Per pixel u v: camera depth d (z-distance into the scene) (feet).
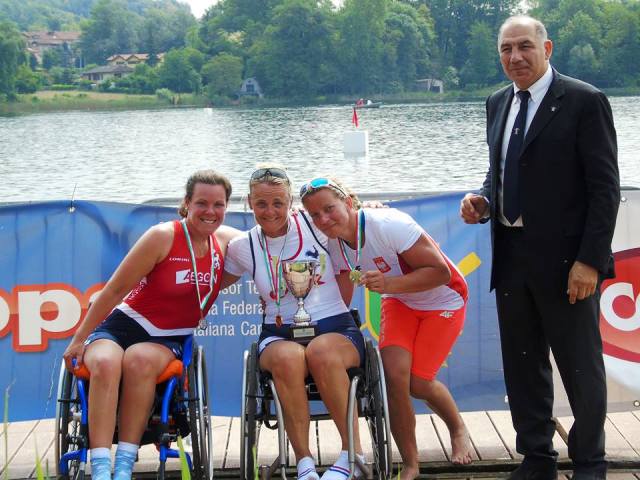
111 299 11.67
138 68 489.26
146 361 11.21
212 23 515.50
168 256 11.80
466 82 427.74
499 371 14.85
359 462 11.21
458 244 14.84
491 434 14.37
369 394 11.70
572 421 14.98
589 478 11.57
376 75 426.51
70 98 441.27
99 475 10.66
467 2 438.81
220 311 14.76
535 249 11.46
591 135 11.00
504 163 11.75
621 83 379.96
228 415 14.82
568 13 392.68
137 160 121.08
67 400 11.32
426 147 126.00
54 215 14.64
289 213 12.26
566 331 11.54
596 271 11.03
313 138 163.84
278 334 12.07
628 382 14.32
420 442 14.08
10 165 112.37
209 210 11.73
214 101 440.86
